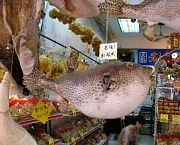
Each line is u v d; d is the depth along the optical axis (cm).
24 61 97
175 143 409
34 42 99
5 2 101
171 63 522
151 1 89
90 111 97
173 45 463
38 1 99
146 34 96
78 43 607
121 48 1119
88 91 95
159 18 89
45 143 322
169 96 494
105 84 94
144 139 853
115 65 98
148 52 1010
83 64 359
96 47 452
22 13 101
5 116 92
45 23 393
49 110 256
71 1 99
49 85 99
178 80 469
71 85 97
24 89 112
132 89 95
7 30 105
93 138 575
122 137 420
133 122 607
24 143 96
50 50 357
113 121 741
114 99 94
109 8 92
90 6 96
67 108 340
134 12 90
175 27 91
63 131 399
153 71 101
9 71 110
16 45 99
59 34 474
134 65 99
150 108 984
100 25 805
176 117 397
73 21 364
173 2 86
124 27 912
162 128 507
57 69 283
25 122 238
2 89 91
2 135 92
